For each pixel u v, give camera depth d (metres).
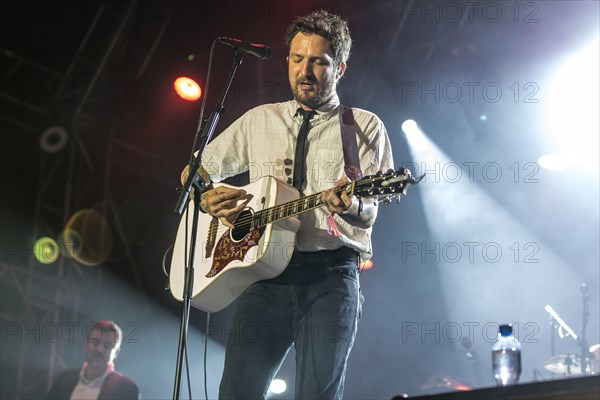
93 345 6.77
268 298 3.76
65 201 9.64
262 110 4.25
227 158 4.32
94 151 9.77
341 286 3.69
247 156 4.31
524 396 2.57
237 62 4.23
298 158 4.02
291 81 4.07
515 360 3.43
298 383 3.53
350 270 3.76
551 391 2.54
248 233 3.91
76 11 9.33
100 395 6.63
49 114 9.51
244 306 3.77
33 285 9.38
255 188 4.01
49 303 9.41
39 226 9.55
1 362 9.00
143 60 9.45
